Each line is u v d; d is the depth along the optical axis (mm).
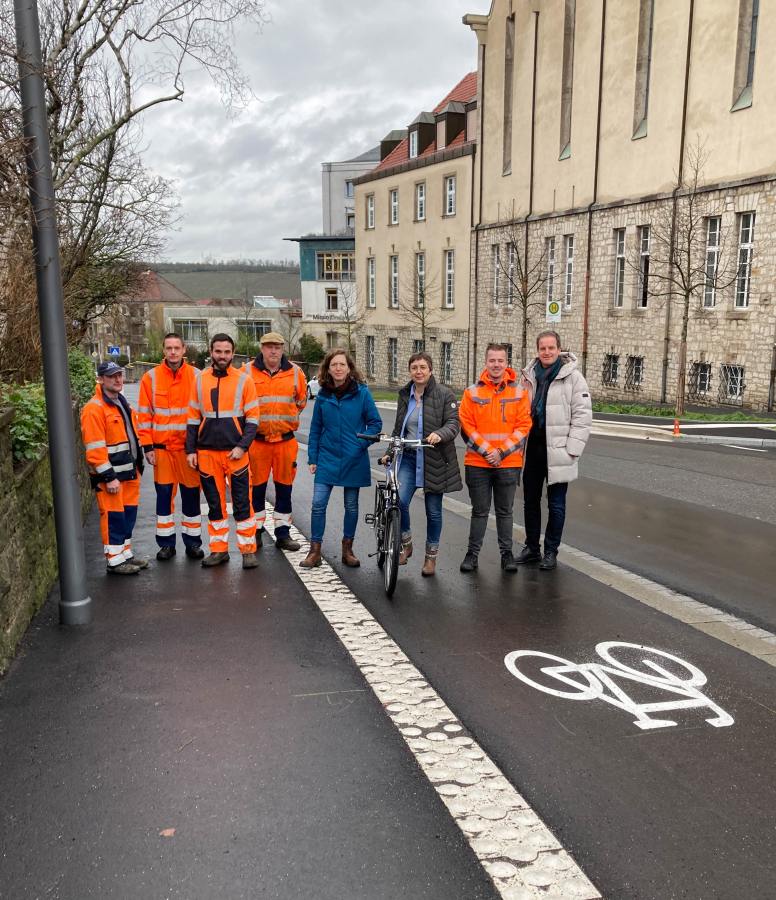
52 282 5363
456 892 2965
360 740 4062
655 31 26031
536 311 33500
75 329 18266
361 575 6973
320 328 65062
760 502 10188
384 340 47250
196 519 7512
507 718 4309
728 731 4172
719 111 23875
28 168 5328
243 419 7090
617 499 10422
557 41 31250
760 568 7184
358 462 7137
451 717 4312
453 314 40469
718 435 17641
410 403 6918
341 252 64500
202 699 4508
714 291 24688
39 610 5961
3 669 4805
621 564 7332
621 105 27906
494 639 5445
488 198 37031
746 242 23594
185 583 6680
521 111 33938
